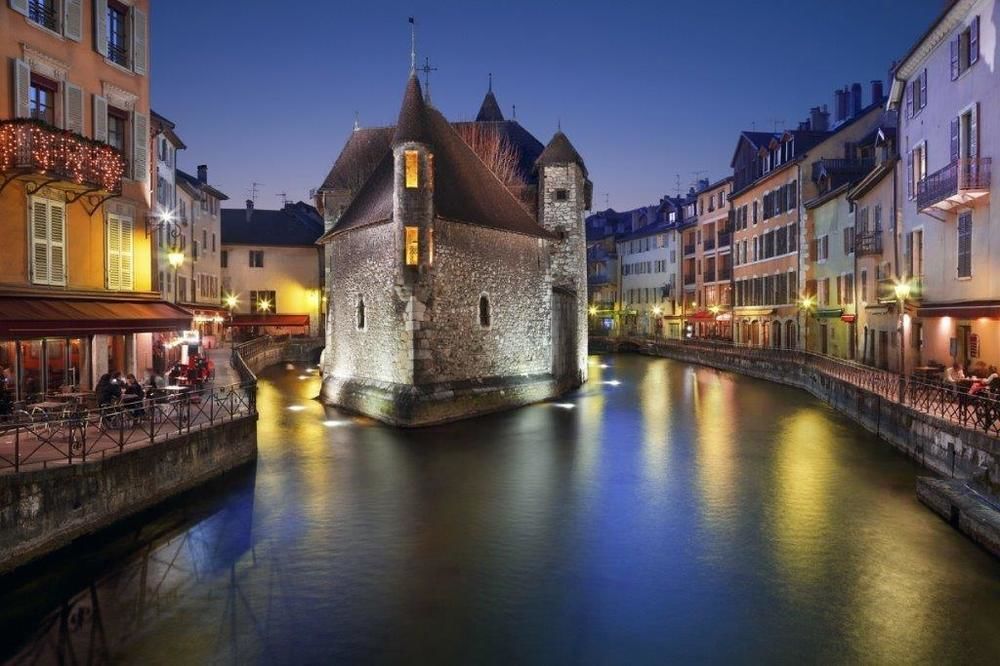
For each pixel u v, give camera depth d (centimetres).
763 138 5112
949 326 2180
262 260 5844
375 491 1602
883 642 927
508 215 2931
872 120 4094
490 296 2752
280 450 2009
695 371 4719
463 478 1719
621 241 8075
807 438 2217
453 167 2773
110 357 1927
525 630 962
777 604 1033
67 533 1174
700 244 6241
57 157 1553
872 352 3086
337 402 2875
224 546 1257
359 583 1108
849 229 3484
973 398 1550
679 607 1027
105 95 1850
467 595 1067
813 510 1452
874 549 1230
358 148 3934
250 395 1870
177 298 3781
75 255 1744
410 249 2403
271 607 1027
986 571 1134
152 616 996
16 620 980
